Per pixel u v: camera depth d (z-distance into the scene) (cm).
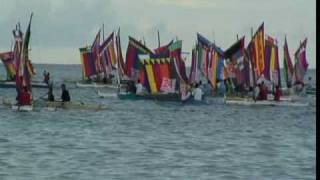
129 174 12662
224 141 18100
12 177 12188
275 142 18100
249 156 15200
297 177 12719
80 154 14962
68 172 12738
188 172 13000
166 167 13475
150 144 17025
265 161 14450
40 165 13425
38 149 15662
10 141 17075
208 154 15362
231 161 14388
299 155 15475
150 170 13112
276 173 13075
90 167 13288
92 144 16775
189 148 16375
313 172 13200
